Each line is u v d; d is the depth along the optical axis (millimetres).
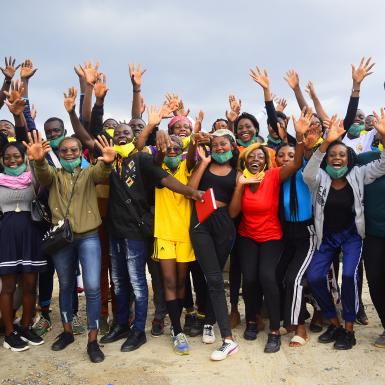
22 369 4293
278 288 4605
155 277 5027
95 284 4480
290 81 6246
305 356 4414
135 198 4555
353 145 6301
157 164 4535
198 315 5121
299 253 4762
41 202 4766
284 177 4594
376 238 4578
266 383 3916
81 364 4367
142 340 4758
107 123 6461
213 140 4715
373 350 4504
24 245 4734
